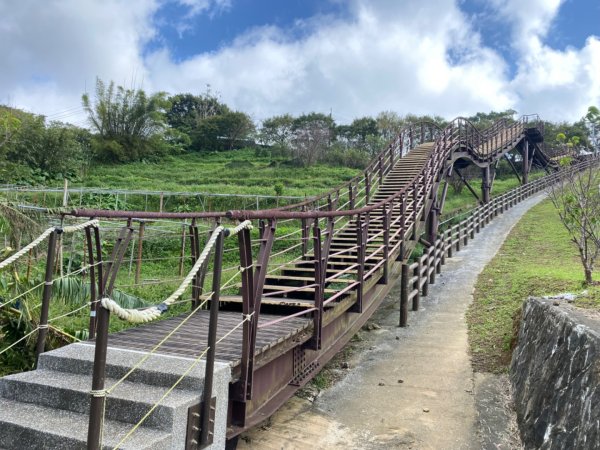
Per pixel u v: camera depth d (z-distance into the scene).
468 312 8.38
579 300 5.57
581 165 10.67
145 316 2.34
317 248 4.86
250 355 3.73
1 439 3.10
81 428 3.02
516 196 22.80
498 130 23.59
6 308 5.29
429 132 21.14
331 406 5.38
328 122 39.62
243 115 44.38
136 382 3.47
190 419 3.09
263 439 4.66
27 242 5.72
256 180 26.70
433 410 5.18
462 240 14.87
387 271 7.61
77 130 31.52
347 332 6.27
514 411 4.99
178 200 20.00
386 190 13.16
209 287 8.54
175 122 47.97
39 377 3.56
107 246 11.54
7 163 21.12
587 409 3.37
